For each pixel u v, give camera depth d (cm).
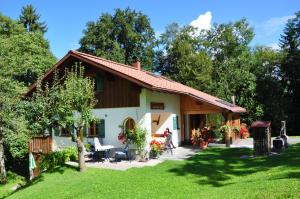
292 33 4816
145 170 1622
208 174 1526
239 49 5494
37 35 4012
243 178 1387
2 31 3938
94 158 1956
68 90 1650
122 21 4891
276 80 4425
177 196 1185
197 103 2527
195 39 5603
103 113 2128
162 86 2008
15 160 2612
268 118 4128
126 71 2144
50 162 2027
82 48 4928
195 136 2514
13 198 1438
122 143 2050
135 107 2022
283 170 1384
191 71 4747
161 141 2164
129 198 1202
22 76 3528
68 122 1630
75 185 1429
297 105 4353
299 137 3356
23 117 2069
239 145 2581
